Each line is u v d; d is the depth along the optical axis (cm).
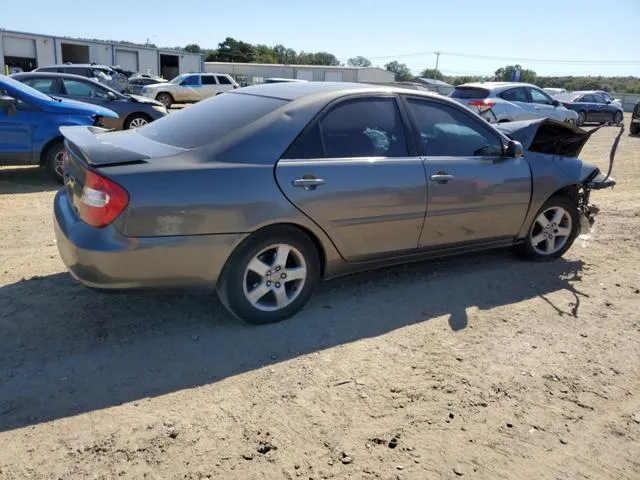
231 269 347
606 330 392
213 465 244
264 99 390
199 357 332
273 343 351
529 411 294
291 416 280
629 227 664
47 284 421
